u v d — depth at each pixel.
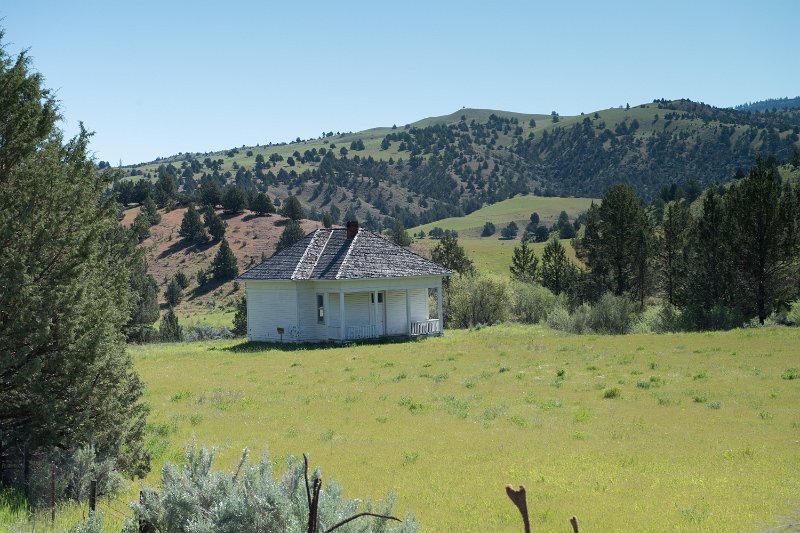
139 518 7.86
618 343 44.12
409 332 52.88
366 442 19.62
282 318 52.41
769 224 56.41
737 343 41.47
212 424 22.53
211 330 78.25
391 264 53.19
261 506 6.99
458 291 69.88
